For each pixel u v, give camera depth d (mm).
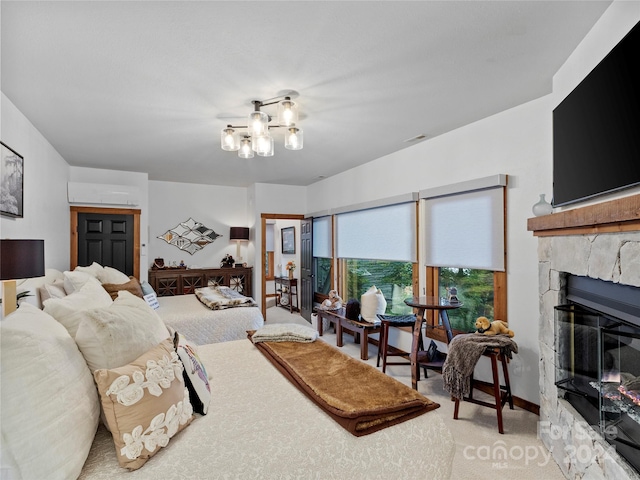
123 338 1435
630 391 1631
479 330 2938
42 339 1169
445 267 3797
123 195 5285
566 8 1771
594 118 1797
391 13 1783
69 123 3326
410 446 1475
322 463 1308
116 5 1701
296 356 2312
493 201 3217
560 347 2209
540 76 2479
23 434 1014
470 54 2184
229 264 6805
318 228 6516
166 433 1300
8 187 2635
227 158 4738
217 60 2225
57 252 4352
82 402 1196
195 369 1676
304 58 2209
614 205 1519
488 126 3264
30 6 1695
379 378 1935
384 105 2969
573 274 2082
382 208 4758
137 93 2693
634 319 1552
